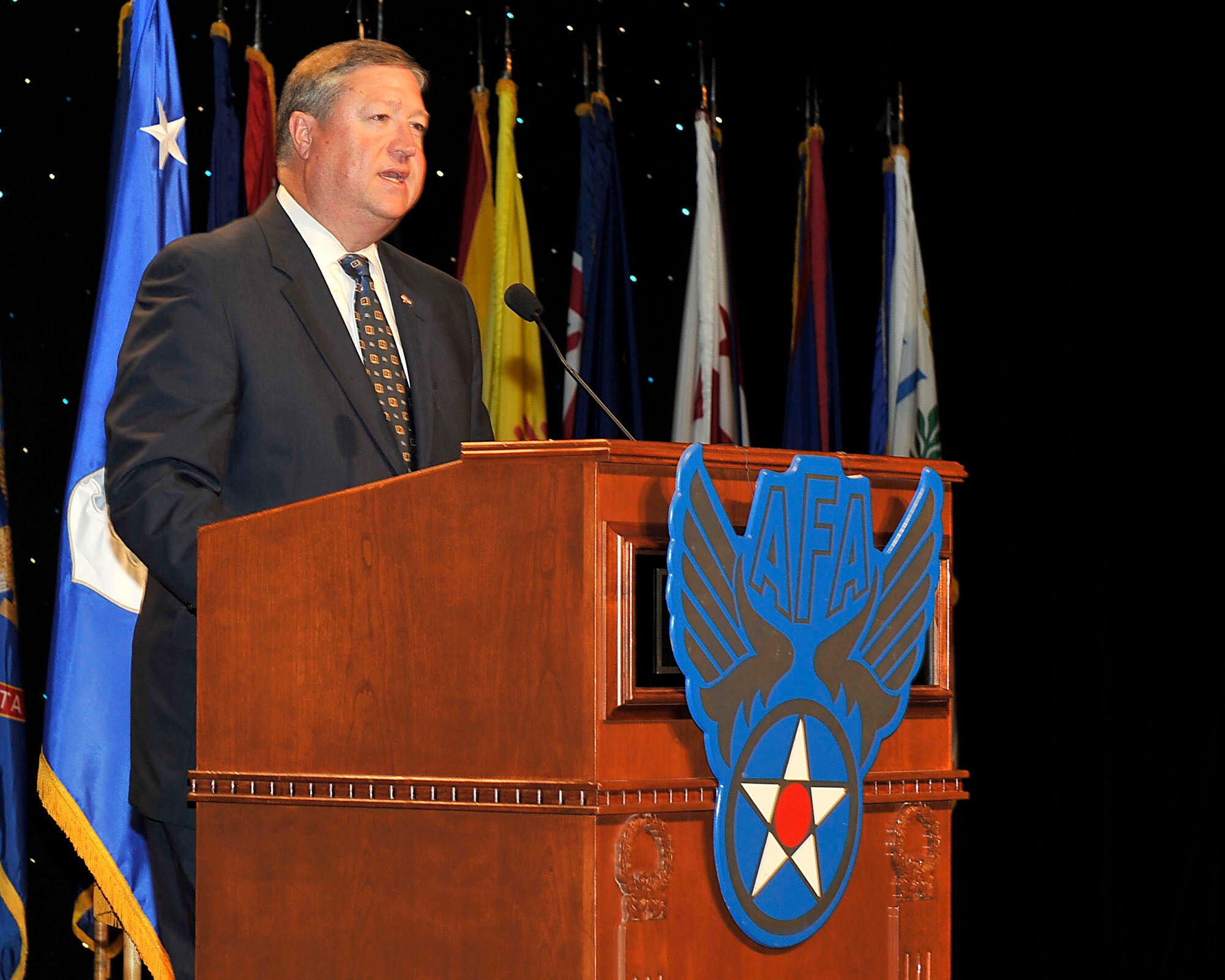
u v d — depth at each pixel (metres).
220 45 5.11
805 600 2.21
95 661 4.29
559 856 2.02
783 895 2.16
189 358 2.84
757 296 6.87
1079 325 7.20
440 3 5.91
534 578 2.07
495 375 5.52
